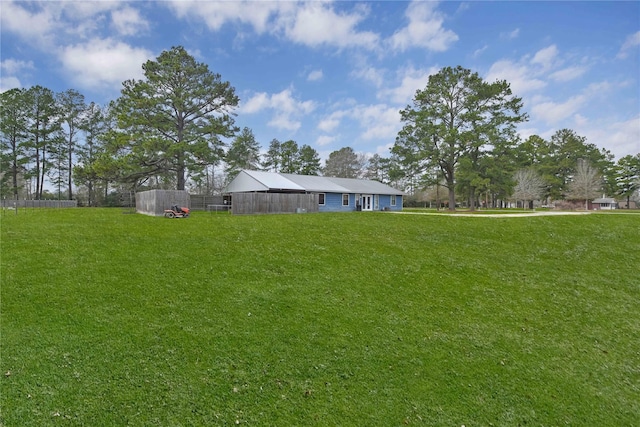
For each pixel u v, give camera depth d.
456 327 4.81
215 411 2.96
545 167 44.28
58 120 32.03
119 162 20.61
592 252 9.48
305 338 4.19
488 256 8.70
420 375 3.67
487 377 3.73
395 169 30.73
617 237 11.33
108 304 4.67
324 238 9.77
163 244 7.98
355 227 12.22
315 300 5.32
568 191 44.41
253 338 4.10
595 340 4.80
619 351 4.55
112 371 3.32
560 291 6.55
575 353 4.41
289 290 5.64
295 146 45.56
